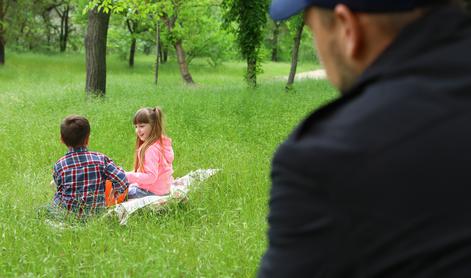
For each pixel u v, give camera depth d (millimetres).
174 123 10125
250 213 5266
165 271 3838
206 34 31172
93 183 5531
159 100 13023
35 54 39375
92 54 14914
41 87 19969
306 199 915
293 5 1026
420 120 877
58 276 4195
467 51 918
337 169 890
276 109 11688
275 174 973
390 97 907
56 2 40531
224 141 8781
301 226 918
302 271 917
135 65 38062
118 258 4105
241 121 10391
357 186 876
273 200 972
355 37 975
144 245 4492
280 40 44500
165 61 40094
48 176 7113
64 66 34406
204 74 33156
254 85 17328
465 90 886
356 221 875
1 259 4324
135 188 6055
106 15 14961
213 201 5816
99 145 8484
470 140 856
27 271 4191
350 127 906
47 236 4719
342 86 1052
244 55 17734
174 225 5074
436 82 904
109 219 5301
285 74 34906
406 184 858
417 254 844
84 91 16188
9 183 6734
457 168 849
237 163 7195
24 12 34094
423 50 936
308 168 911
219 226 4961
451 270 830
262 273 993
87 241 4621
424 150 863
